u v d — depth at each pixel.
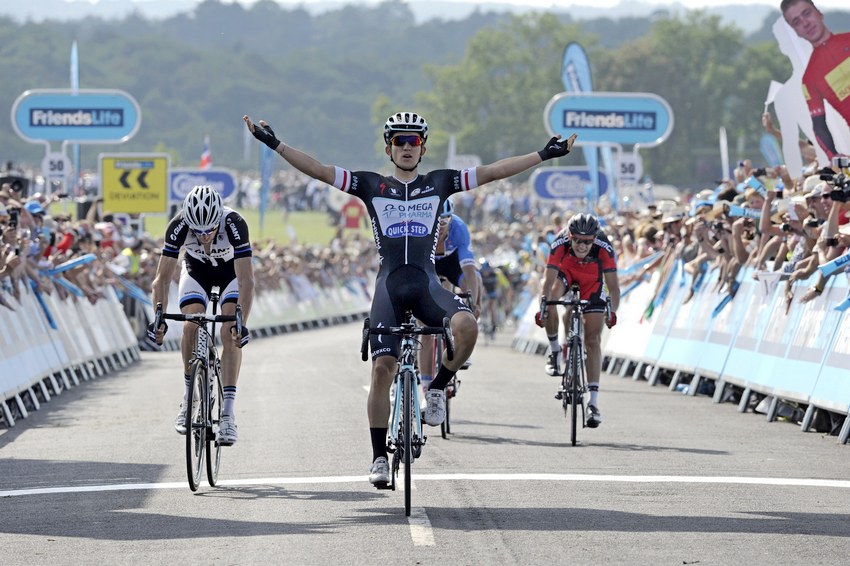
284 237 191.25
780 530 20.17
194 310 25.62
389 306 22.41
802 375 34.38
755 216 41.88
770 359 37.28
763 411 37.72
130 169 81.19
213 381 25.64
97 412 39.34
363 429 32.97
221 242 25.72
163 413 38.53
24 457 29.97
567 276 31.83
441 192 22.89
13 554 19.27
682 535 19.81
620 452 28.91
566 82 75.81
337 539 19.75
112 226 67.00
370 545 19.27
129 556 18.94
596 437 31.67
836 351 32.69
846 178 32.34
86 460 29.03
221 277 26.34
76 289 50.41
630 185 76.12
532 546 19.06
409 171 23.03
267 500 23.30
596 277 31.73
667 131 75.19
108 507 22.98
